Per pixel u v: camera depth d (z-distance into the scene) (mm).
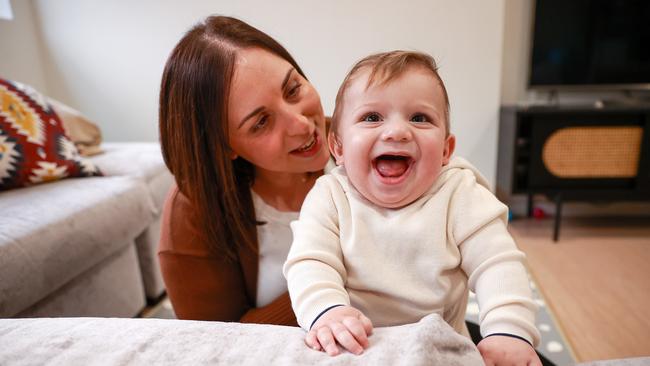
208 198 735
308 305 491
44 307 1122
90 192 1328
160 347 352
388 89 542
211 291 822
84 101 2523
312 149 727
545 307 1594
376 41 2217
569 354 1342
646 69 2248
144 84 2436
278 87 654
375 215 577
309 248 562
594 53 2266
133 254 1505
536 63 2328
